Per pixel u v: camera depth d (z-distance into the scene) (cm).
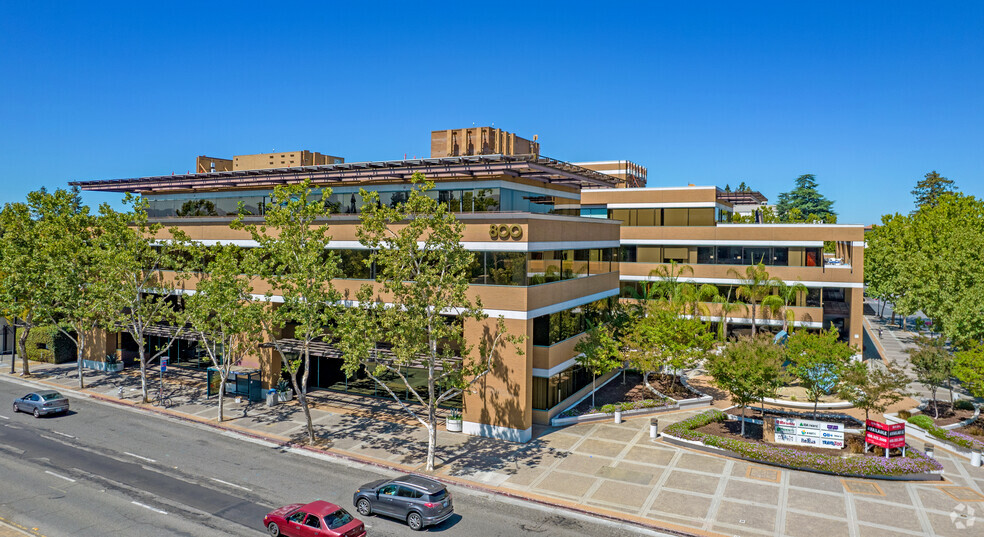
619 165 7300
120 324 4194
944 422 3497
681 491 2586
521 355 3200
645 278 5988
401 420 3622
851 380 3139
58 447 3128
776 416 3338
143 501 2462
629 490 2597
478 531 2231
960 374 3428
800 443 3052
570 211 4853
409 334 2783
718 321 5612
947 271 4766
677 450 3111
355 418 3662
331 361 4269
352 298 3662
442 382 3052
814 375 3412
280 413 3759
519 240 3192
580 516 2372
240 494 2550
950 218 7488
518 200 3981
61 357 5241
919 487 2633
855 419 3459
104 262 3959
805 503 2462
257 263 3350
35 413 3684
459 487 2647
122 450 3097
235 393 4138
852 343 5384
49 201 4466
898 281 6838
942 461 2969
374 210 2964
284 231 3219
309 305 3148
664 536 2211
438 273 2988
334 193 4275
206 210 4850
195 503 2450
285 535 2131
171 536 2153
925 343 3756
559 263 3638
